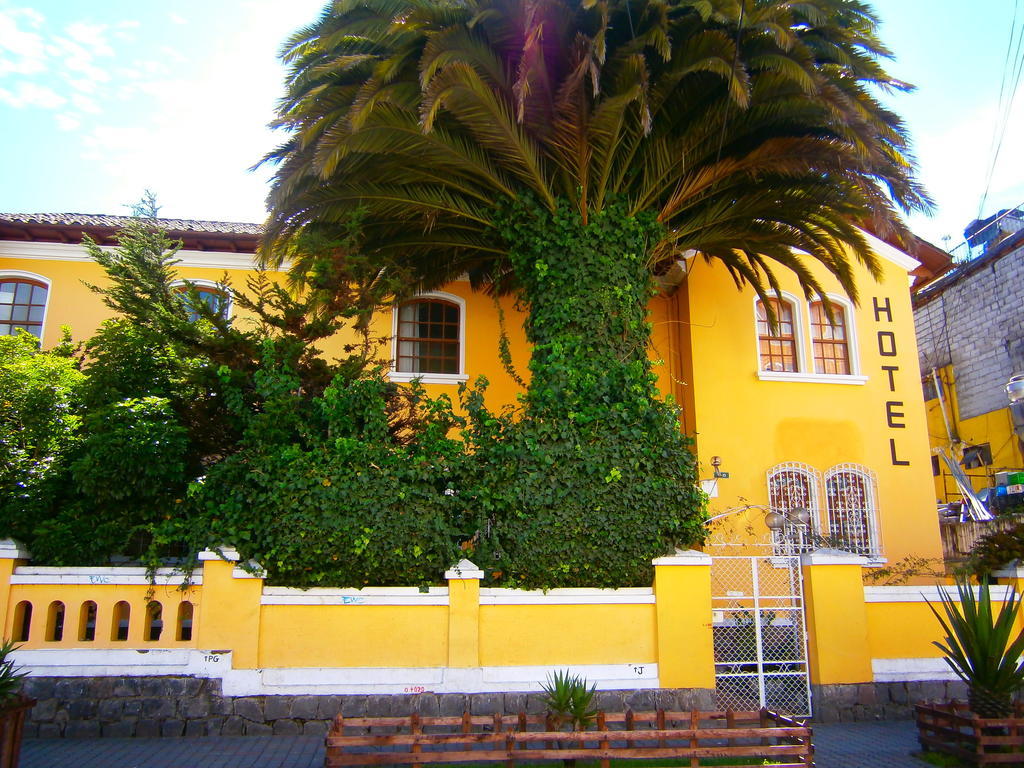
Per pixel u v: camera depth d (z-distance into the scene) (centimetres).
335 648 850
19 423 898
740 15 923
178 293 1077
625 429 940
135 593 840
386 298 1320
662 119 1055
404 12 986
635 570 912
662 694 874
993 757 696
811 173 1102
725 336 1485
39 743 773
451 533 894
